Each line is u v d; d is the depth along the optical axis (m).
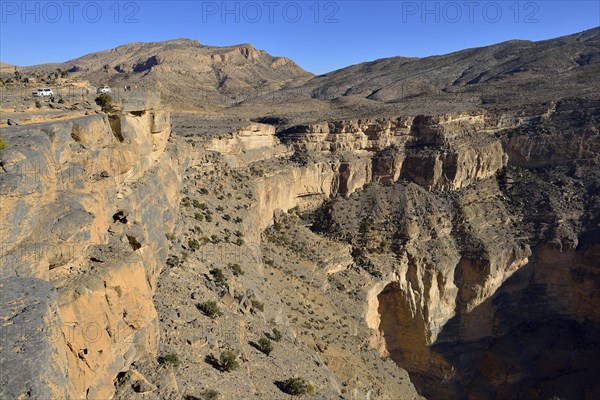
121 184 30.48
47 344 12.78
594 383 70.38
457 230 88.00
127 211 27.12
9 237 16.48
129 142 31.89
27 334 12.66
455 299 82.81
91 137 25.61
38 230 18.02
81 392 17.31
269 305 44.72
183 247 39.38
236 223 57.22
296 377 33.97
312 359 40.84
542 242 86.19
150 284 30.08
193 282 34.72
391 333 82.12
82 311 17.95
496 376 78.19
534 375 76.88
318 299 63.00
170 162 44.66
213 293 35.81
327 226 87.00
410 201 91.00
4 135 19.89
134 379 20.75
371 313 73.44
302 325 51.53
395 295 80.62
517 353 79.06
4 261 15.99
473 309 82.31
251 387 27.75
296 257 72.12
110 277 20.00
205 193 58.41
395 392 52.41
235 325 33.47
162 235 34.38
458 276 83.31
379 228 86.00
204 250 42.69
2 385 11.29
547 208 90.75
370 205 90.94
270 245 71.75
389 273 78.00
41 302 13.97
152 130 39.09
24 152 18.27
